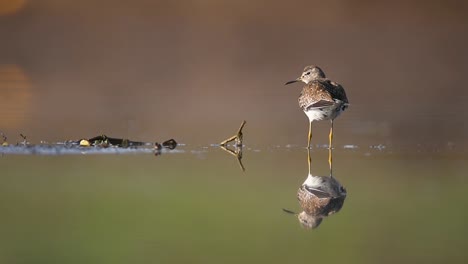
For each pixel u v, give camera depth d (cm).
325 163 1322
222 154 1391
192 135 1584
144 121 1719
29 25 2858
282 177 1218
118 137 1545
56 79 2297
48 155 1354
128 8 3044
